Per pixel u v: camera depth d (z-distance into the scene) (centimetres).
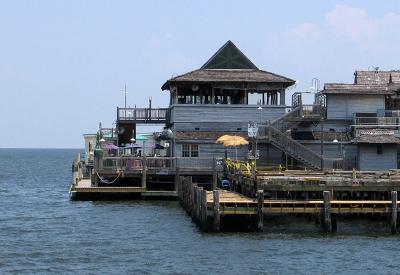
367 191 7219
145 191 9756
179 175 9756
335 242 6297
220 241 6347
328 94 10762
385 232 6812
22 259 5766
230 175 9019
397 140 10188
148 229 7288
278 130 10012
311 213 6938
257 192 6662
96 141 12362
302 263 5472
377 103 10806
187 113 10806
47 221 8194
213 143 10744
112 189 9694
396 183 6900
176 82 10806
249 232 6794
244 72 11081
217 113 10838
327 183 6888
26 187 14812
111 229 7362
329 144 10512
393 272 5222
